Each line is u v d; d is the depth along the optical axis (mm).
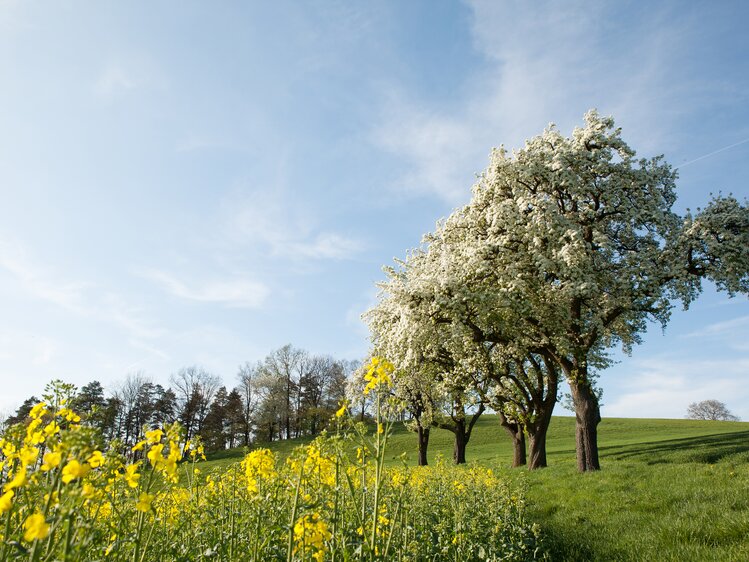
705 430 37625
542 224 16359
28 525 2422
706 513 8484
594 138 17750
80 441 2709
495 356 21625
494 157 18828
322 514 4488
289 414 62469
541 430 19734
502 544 7137
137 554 3566
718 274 15703
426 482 9383
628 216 16891
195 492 5535
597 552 7680
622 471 13969
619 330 19375
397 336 17938
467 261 17547
